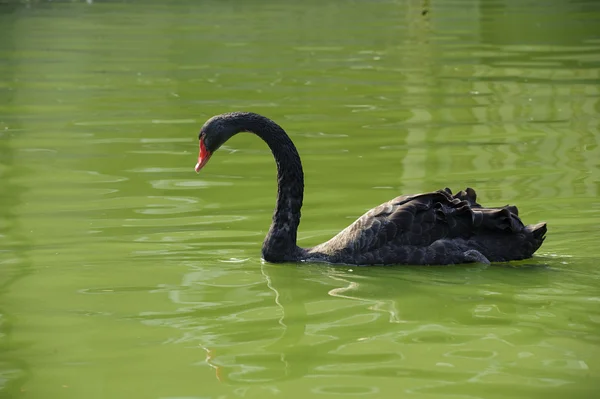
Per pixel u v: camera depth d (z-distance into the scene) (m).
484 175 15.30
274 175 15.52
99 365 8.45
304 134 18.12
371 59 25.77
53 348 8.85
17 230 12.66
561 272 10.86
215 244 12.12
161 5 36.62
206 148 11.89
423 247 11.15
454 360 8.39
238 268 11.26
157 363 8.47
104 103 20.73
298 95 21.47
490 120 19.08
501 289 10.34
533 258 11.37
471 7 35.69
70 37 29.25
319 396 7.71
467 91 21.78
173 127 18.64
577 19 32.69
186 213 13.42
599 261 11.24
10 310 9.86
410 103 20.66
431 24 31.98
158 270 11.12
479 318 9.48
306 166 15.98
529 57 25.92
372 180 15.11
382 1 37.31
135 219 13.15
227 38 29.09
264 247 11.56
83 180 15.12
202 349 8.78
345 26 31.55
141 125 18.80
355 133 18.17
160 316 9.63
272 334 9.12
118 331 9.27
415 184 14.84
